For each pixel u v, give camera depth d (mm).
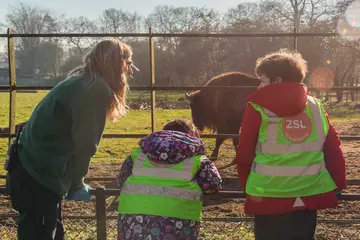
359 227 4547
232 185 6449
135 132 13875
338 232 4371
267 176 2383
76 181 2818
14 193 2805
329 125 2520
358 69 38500
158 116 19359
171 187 2533
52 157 2699
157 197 2514
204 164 2609
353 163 7805
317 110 2477
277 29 40344
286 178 2359
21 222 2812
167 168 2568
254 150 2463
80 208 5266
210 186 2598
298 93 2391
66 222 4672
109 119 2998
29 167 2717
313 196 2371
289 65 2479
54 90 2750
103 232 3047
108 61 2855
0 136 4910
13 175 2805
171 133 2627
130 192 2582
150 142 2590
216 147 8562
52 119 2693
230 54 39844
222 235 4250
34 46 73438
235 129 7988
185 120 2871
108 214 4586
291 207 2359
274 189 2369
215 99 8070
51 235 2852
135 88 4934
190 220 2545
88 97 2703
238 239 4105
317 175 2396
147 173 2584
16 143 2863
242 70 38625
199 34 4680
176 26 59188
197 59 43344
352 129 13078
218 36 4664
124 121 17328
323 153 2482
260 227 2504
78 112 2678
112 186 6133
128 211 2555
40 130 2705
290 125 2377
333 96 28781
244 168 2498
